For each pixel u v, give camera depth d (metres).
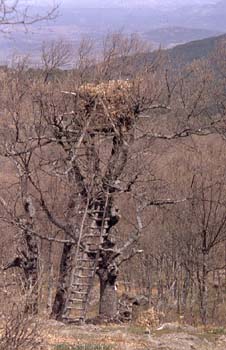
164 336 20.59
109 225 33.53
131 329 22.25
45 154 36.06
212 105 36.09
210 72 36.97
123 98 31.39
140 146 34.06
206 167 43.41
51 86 32.66
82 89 31.16
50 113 31.91
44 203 32.78
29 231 32.69
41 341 11.83
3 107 32.78
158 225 46.22
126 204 39.19
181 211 44.16
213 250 45.66
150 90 32.62
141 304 43.22
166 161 42.84
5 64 33.28
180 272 51.25
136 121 32.22
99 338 19.28
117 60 34.47
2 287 11.41
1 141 32.81
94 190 32.22
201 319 41.28
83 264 33.66
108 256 33.75
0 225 35.25
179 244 46.38
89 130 31.41
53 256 39.91
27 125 32.75
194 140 43.22
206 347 19.22
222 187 43.16
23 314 11.17
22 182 34.28
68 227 32.41
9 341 10.95
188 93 35.09
